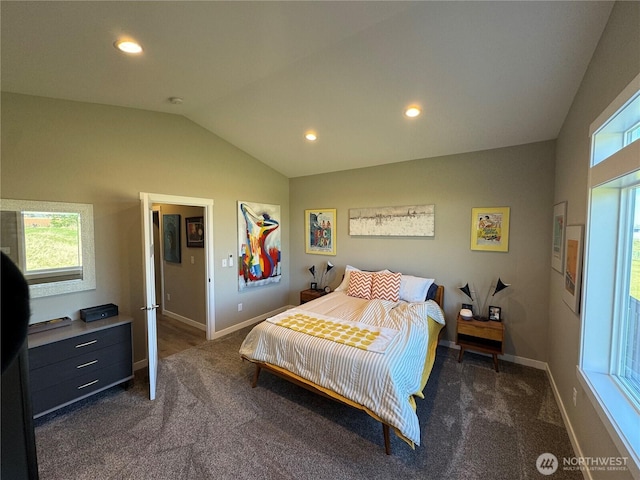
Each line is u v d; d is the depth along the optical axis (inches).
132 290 117.7
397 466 70.8
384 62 82.3
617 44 56.1
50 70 78.5
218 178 151.3
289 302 202.5
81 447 76.4
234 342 147.5
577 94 84.2
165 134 127.5
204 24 64.0
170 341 148.3
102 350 97.0
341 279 179.5
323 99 105.7
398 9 62.6
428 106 102.3
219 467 70.2
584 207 74.7
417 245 150.8
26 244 91.7
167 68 83.1
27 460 25.2
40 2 52.8
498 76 83.4
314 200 188.9
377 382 76.5
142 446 76.8
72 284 101.3
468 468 70.2
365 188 167.5
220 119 129.8
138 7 56.7
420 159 148.6
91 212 105.5
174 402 96.6
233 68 85.4
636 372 60.9
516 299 126.3
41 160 94.0
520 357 126.0
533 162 121.0
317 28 67.9
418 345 93.7
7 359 15.5
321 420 87.7
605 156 67.0
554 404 95.9
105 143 108.8
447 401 97.4
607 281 67.8
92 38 65.9
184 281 174.1
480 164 132.9
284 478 67.4
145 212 97.3
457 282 140.3
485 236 132.2
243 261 166.9
